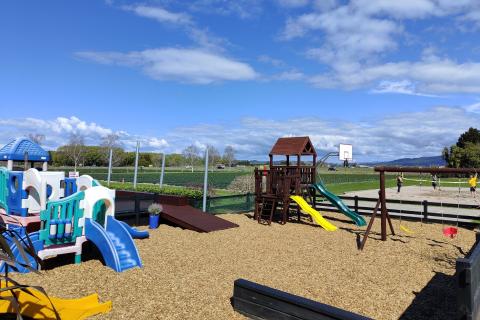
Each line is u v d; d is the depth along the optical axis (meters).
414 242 9.86
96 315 4.57
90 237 6.83
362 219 12.73
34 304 4.22
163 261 7.23
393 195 25.22
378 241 9.95
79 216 6.81
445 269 7.24
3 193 7.77
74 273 6.23
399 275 6.79
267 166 15.50
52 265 6.66
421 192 28.77
